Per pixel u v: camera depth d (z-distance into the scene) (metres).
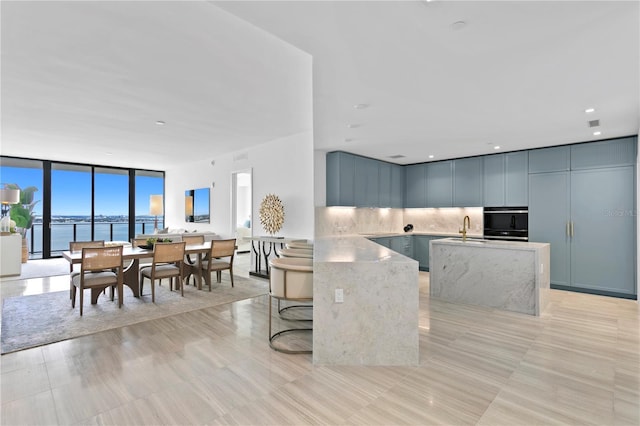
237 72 3.15
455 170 6.66
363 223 6.85
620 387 2.26
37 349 2.87
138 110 4.29
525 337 3.19
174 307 4.13
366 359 2.60
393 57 2.46
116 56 2.84
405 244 6.83
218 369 2.51
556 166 5.44
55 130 5.26
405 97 3.30
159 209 8.88
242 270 6.87
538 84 2.96
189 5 2.12
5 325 3.44
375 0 1.78
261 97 3.83
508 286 4.11
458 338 3.16
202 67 3.04
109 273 4.25
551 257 5.47
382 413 1.97
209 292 4.91
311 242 4.89
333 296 2.59
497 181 6.09
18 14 2.23
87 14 2.23
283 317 3.78
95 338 3.12
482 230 6.43
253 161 6.73
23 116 4.51
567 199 5.32
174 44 2.62
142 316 3.77
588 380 2.36
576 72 2.71
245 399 2.11
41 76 3.24
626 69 2.65
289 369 2.52
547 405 2.05
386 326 2.60
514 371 2.49
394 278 2.59
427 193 7.10
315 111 3.73
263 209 6.32
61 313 3.85
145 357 2.71
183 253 4.61
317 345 2.59
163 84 3.43
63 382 2.32
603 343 3.04
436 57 2.46
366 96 3.29
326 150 5.88
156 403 2.07
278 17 1.95
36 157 7.71
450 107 3.59
